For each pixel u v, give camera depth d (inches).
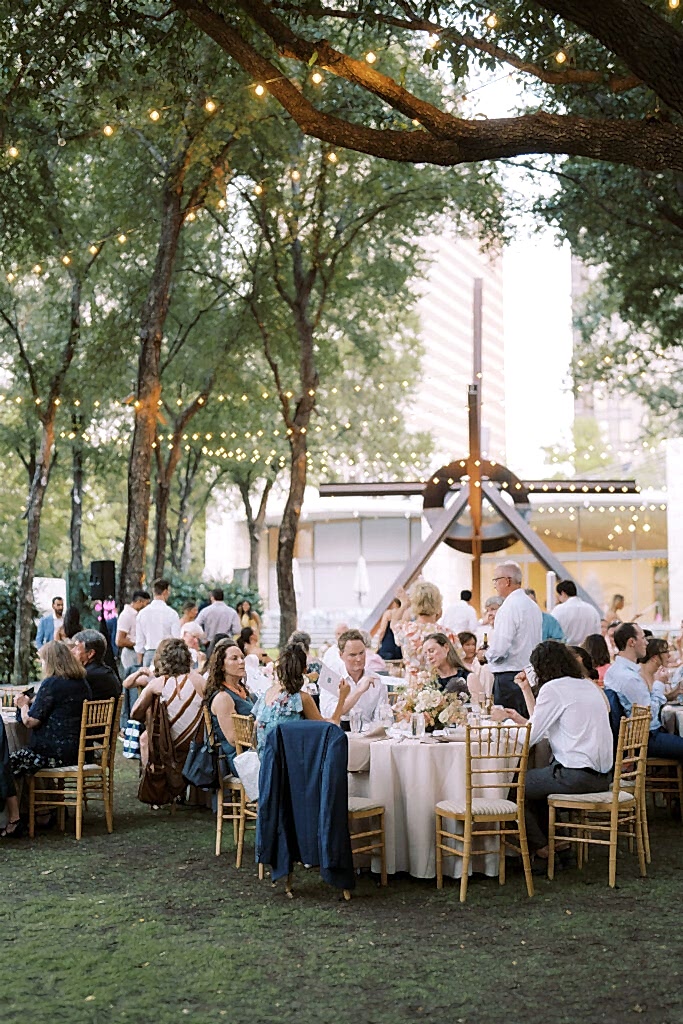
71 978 212.5
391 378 1418.6
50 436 793.6
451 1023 189.5
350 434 1407.5
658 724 358.6
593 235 738.2
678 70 206.4
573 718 287.9
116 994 203.8
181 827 357.1
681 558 1197.1
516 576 387.9
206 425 1005.8
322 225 733.9
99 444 1096.2
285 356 858.8
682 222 641.0
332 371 942.4
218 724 325.7
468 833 269.3
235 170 713.6
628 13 204.5
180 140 650.8
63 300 952.9
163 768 367.9
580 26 209.3
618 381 917.2
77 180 778.8
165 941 235.8
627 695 339.0
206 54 517.0
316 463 1237.7
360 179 743.1
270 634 1336.1
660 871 293.6
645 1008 194.7
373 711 353.1
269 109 623.2
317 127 241.8
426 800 284.2
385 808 285.4
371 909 260.5
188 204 672.4
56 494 1338.6
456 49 279.4
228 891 277.6
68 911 259.3
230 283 856.9
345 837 267.0
